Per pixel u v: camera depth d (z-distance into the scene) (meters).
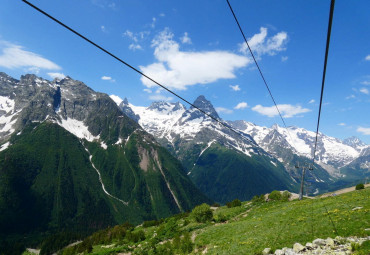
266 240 33.75
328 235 28.77
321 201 59.97
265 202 86.31
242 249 32.97
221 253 34.53
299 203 67.69
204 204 76.12
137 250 58.12
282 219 45.06
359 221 30.59
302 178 84.31
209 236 47.41
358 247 21.89
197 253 39.81
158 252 48.38
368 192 56.00
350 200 47.62
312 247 25.48
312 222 36.22
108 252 60.06
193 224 74.06
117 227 112.69
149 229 96.62
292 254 25.22
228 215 77.50
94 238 98.44
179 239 49.97
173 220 96.12
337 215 36.25
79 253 85.75
